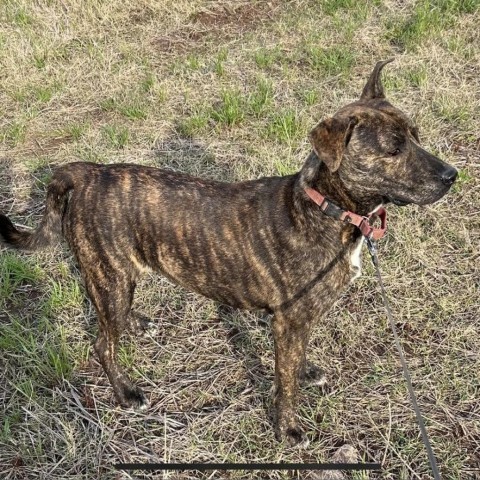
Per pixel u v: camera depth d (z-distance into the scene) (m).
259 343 1.47
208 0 2.78
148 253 1.24
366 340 1.47
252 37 2.53
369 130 1.06
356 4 2.63
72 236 1.23
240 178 1.87
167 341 1.50
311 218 1.12
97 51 2.47
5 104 2.25
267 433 1.30
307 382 1.38
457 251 1.64
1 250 1.68
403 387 1.36
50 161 1.98
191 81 2.30
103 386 1.41
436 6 2.56
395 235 1.67
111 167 1.23
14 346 1.44
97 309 1.29
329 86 2.23
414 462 1.23
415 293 1.55
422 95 2.14
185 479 1.23
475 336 1.45
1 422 1.32
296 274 1.14
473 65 2.29
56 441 1.29
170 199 1.20
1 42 2.50
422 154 1.09
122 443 1.29
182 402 1.38
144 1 2.72
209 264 1.20
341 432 1.29
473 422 1.28
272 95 2.19
